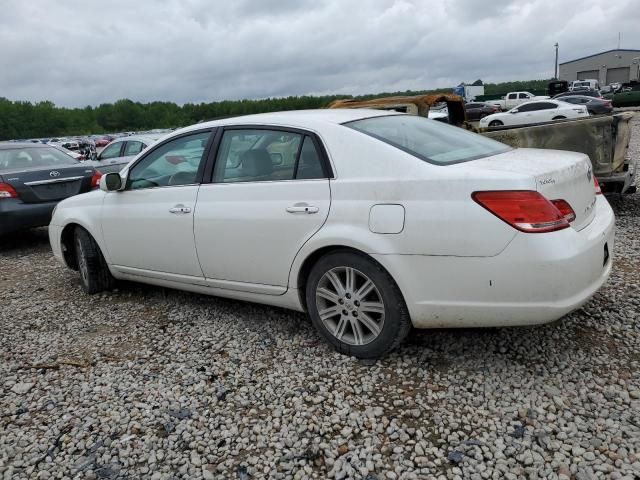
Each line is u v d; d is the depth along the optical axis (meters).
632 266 4.70
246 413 2.91
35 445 2.76
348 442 2.61
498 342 3.44
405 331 3.18
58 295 5.19
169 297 4.85
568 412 2.70
